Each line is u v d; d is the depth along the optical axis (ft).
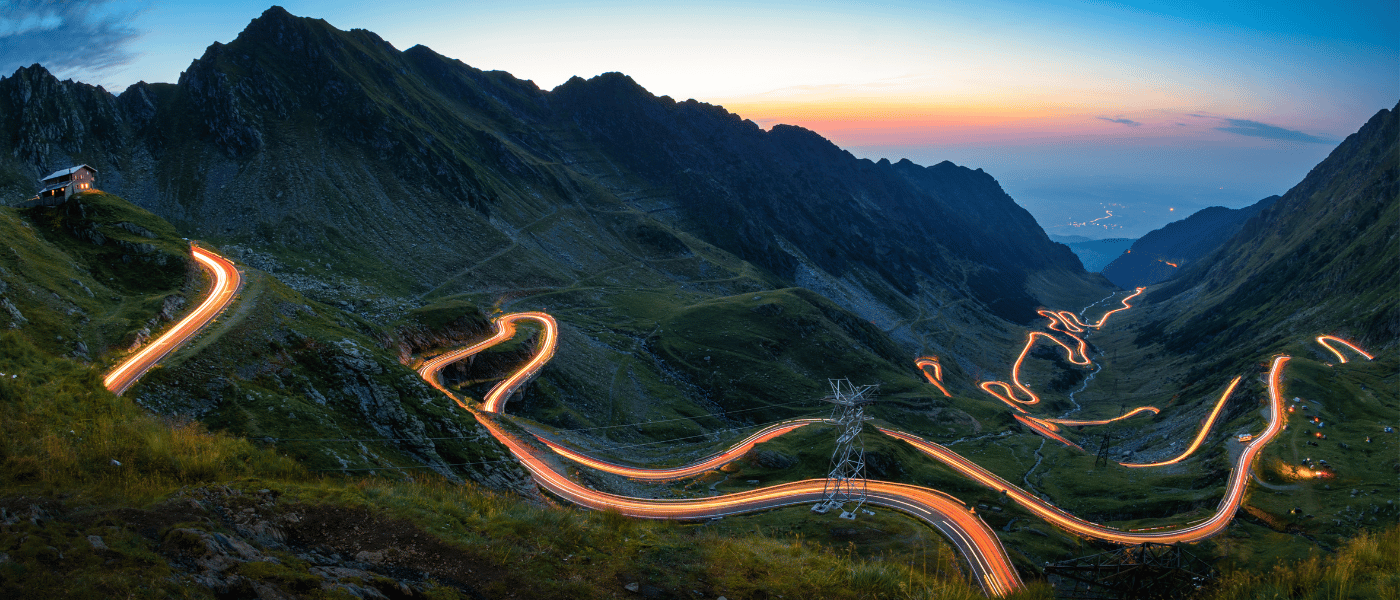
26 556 73.36
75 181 372.58
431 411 299.17
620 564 109.81
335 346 302.45
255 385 258.98
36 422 136.56
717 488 397.60
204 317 299.38
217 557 82.79
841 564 122.01
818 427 524.52
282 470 164.66
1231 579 113.70
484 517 122.83
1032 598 115.14
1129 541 436.35
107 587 70.85
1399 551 102.78
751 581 111.34
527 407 538.47
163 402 222.48
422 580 94.89
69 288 289.53
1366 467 492.13
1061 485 575.79
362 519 111.24
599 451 434.30
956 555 308.40
